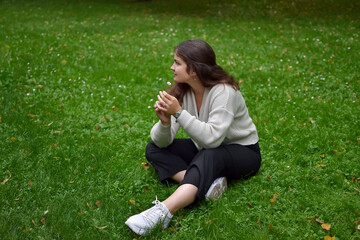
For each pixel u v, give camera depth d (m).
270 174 3.25
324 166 3.39
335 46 7.70
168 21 11.06
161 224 2.54
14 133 4.01
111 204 2.85
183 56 2.71
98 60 6.80
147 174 3.32
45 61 6.53
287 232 2.49
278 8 12.32
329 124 4.28
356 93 5.30
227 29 9.77
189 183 2.64
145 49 7.66
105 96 5.20
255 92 5.42
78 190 3.04
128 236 2.56
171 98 2.67
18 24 9.88
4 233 2.49
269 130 4.20
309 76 6.06
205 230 2.55
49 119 4.41
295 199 2.85
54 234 2.53
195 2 14.17
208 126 2.69
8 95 4.98
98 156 3.58
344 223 2.55
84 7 13.45
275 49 7.68
